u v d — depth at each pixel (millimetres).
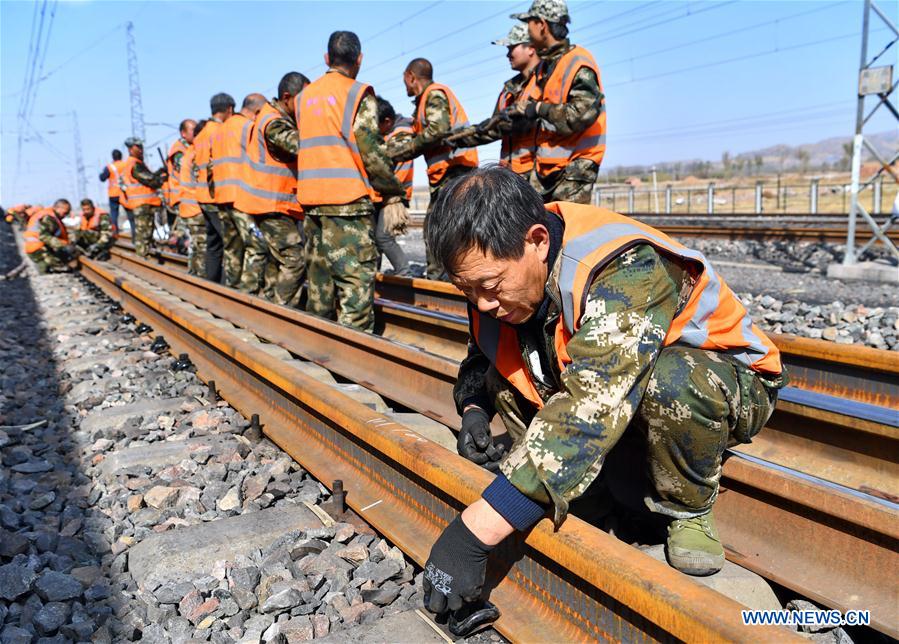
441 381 3920
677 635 1440
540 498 1629
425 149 5941
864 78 9180
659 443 1896
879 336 5613
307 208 5383
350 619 2111
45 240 14844
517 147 5648
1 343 6945
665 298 1709
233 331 5430
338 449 3031
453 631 1936
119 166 14859
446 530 1741
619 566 1582
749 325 2016
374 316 5910
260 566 2426
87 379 5238
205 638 2066
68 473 3488
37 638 2123
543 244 1725
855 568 2020
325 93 5016
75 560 2629
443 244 1656
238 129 7320
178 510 2924
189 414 4121
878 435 2715
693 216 19406
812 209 19484
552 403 1651
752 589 1989
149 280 11188
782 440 3076
